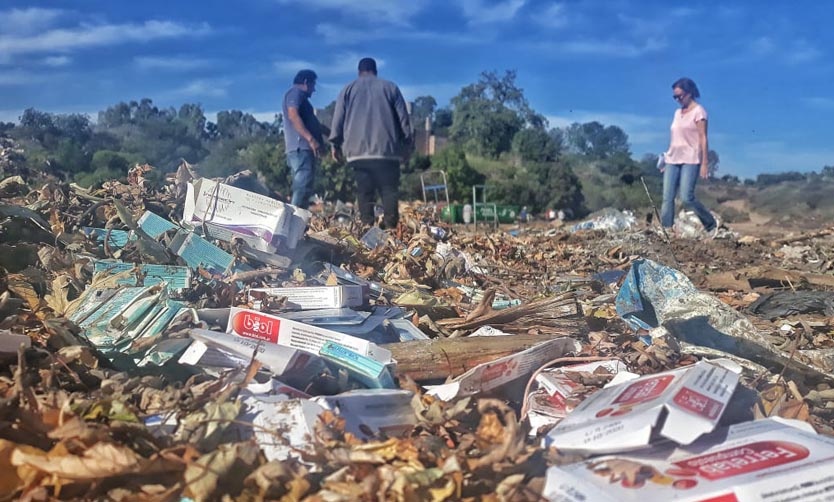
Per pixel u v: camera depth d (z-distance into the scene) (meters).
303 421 2.17
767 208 26.80
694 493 1.83
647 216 13.95
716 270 8.11
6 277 3.42
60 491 1.89
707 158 11.55
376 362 2.71
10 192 5.27
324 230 5.98
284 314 3.37
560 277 6.20
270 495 1.88
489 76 47.22
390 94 8.59
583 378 2.81
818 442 2.05
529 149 40.41
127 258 3.96
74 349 2.55
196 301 3.49
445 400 2.62
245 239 4.25
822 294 5.55
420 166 32.41
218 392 2.35
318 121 9.23
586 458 2.08
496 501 1.89
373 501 1.83
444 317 3.97
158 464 1.93
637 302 3.93
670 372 2.39
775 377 3.17
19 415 2.09
